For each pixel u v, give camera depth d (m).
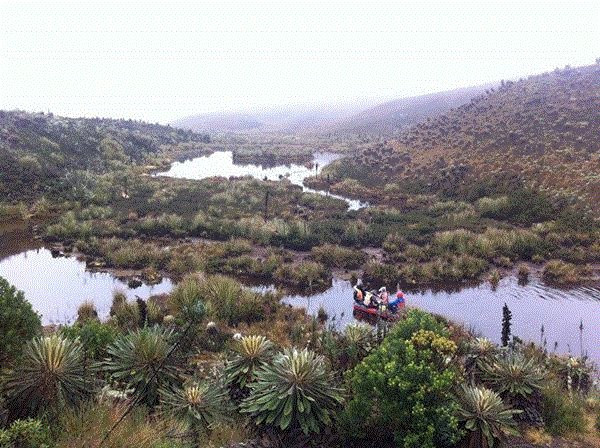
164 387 8.04
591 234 27.44
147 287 20.91
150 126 110.62
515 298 20.11
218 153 95.38
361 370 7.60
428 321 8.55
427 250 25.75
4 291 7.64
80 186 40.84
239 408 7.97
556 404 8.81
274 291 19.72
